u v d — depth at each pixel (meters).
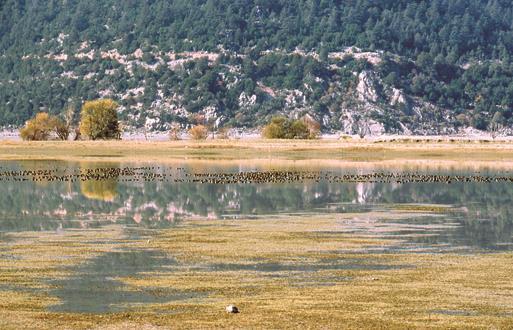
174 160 155.75
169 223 64.69
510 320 35.69
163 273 44.47
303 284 41.91
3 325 34.75
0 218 67.81
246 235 57.94
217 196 85.94
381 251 51.38
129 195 86.81
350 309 37.22
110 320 35.50
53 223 64.75
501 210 74.06
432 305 37.94
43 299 38.94
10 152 187.75
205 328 34.50
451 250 51.94
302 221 65.88
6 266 46.28
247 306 37.72
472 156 171.00
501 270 45.28
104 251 51.16
